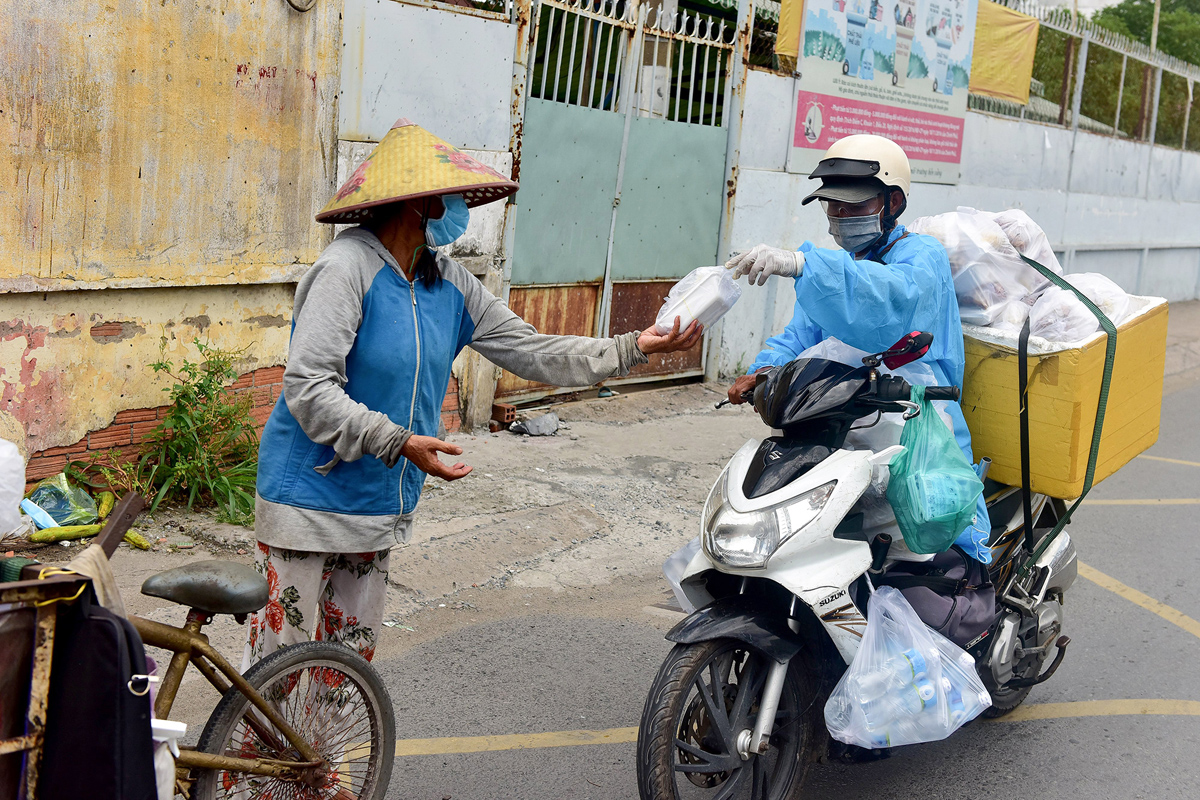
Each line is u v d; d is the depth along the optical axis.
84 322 4.75
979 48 11.08
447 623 4.20
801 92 8.81
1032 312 3.31
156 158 4.84
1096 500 6.65
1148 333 3.51
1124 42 13.91
